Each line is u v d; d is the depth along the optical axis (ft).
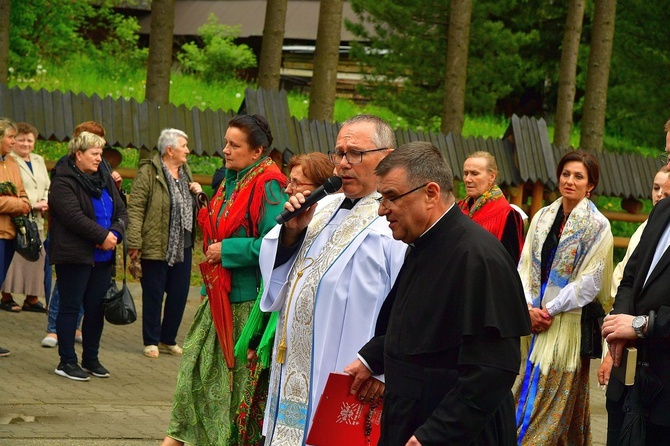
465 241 11.30
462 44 49.29
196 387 18.08
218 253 17.52
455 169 42.27
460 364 10.98
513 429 11.79
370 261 13.92
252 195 17.69
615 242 48.93
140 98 67.56
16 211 26.32
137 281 39.04
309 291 14.26
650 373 13.99
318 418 13.24
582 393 20.13
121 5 94.22
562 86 54.65
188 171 30.22
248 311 17.74
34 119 35.12
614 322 14.10
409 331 11.46
